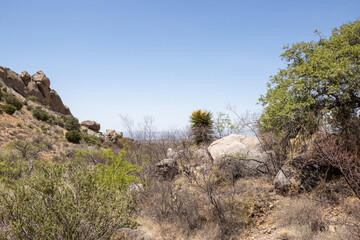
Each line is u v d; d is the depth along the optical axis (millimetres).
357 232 4297
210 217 6043
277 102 6477
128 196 4988
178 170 9750
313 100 6121
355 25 6738
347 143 5809
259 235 5184
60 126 42250
